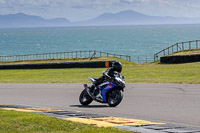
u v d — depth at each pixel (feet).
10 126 44.57
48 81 132.77
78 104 73.36
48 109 64.13
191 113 56.65
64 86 109.50
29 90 103.35
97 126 44.06
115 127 43.27
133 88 96.02
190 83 102.78
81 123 46.29
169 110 60.34
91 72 176.04
